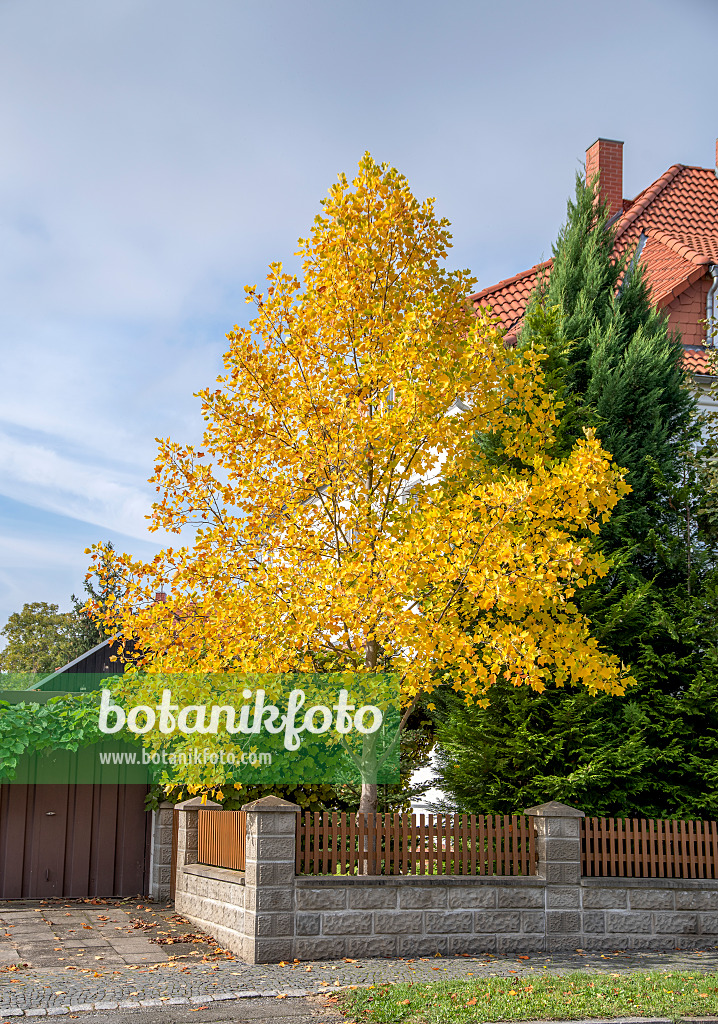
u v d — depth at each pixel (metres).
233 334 10.19
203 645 10.08
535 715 11.24
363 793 10.72
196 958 9.00
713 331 14.59
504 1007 7.05
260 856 9.02
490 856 9.95
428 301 10.34
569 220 14.52
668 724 11.41
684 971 8.54
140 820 13.34
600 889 10.05
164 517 10.31
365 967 8.65
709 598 11.86
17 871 12.79
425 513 9.47
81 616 45.03
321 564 9.62
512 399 10.56
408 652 9.90
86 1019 6.92
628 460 12.60
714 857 10.66
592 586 11.88
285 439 10.10
